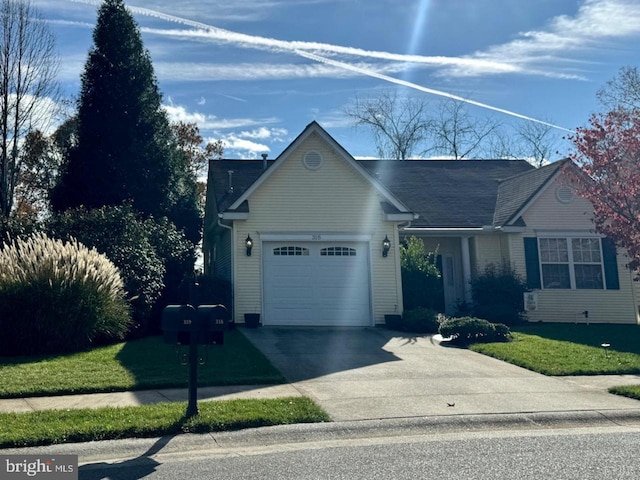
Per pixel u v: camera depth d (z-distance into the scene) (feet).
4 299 40.14
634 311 65.92
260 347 44.06
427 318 54.80
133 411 25.66
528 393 30.71
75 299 41.52
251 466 19.71
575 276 66.08
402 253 62.85
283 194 59.26
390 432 24.54
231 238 58.54
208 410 25.88
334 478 18.31
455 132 132.98
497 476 18.39
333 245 59.57
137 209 77.20
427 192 76.07
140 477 18.74
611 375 35.50
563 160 67.41
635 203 48.14
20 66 89.76
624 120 49.90
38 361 37.42
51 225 53.21
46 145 102.47
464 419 25.91
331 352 42.55
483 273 67.56
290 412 26.07
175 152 85.30
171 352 40.73
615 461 19.93
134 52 83.10
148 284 52.54
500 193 76.07
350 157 59.88
